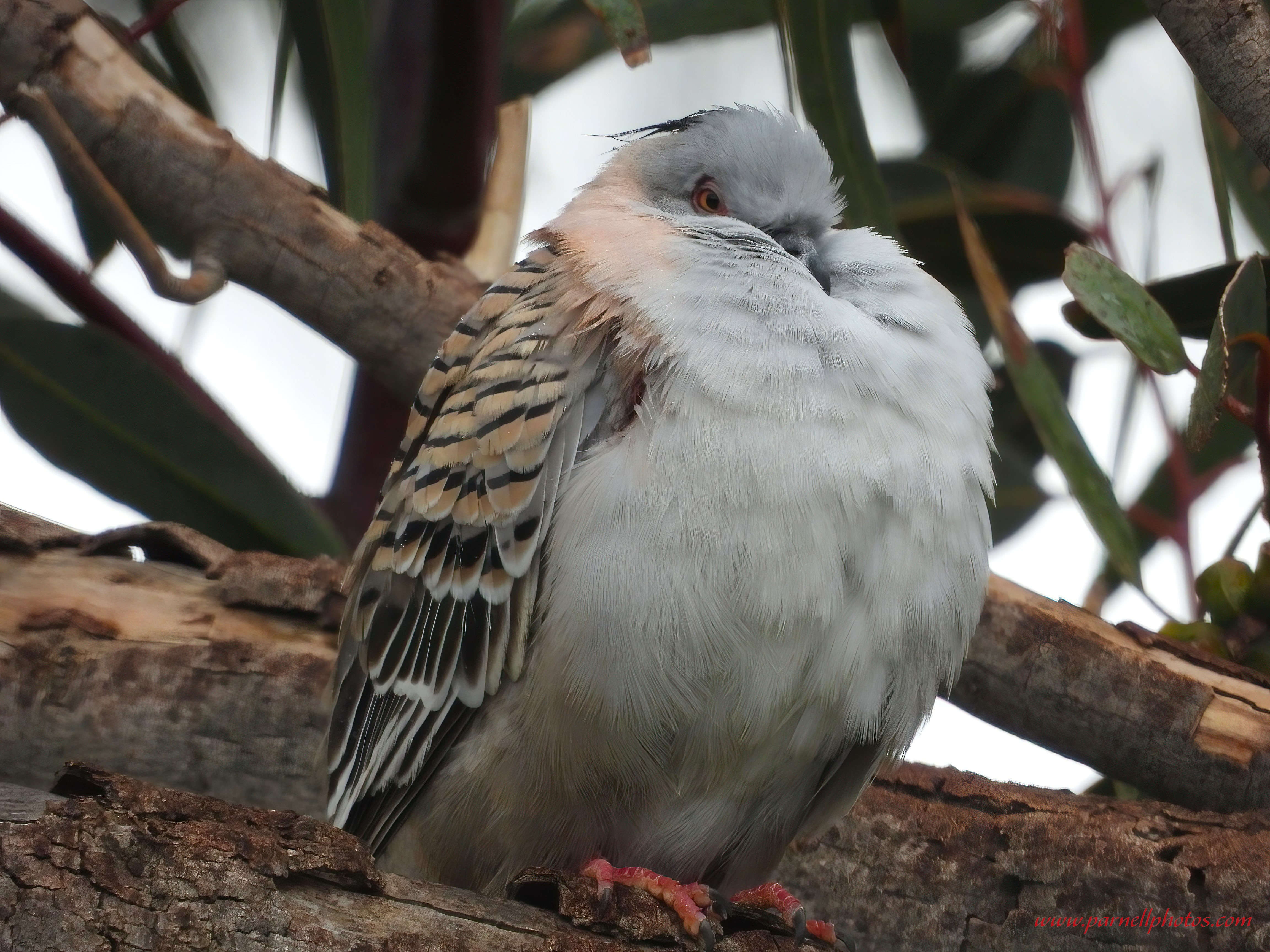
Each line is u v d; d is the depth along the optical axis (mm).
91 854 5211
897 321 7375
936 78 11359
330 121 9992
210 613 8078
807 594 6652
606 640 6691
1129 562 8289
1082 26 9883
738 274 7133
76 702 7836
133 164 8508
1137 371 9891
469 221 9852
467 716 7246
